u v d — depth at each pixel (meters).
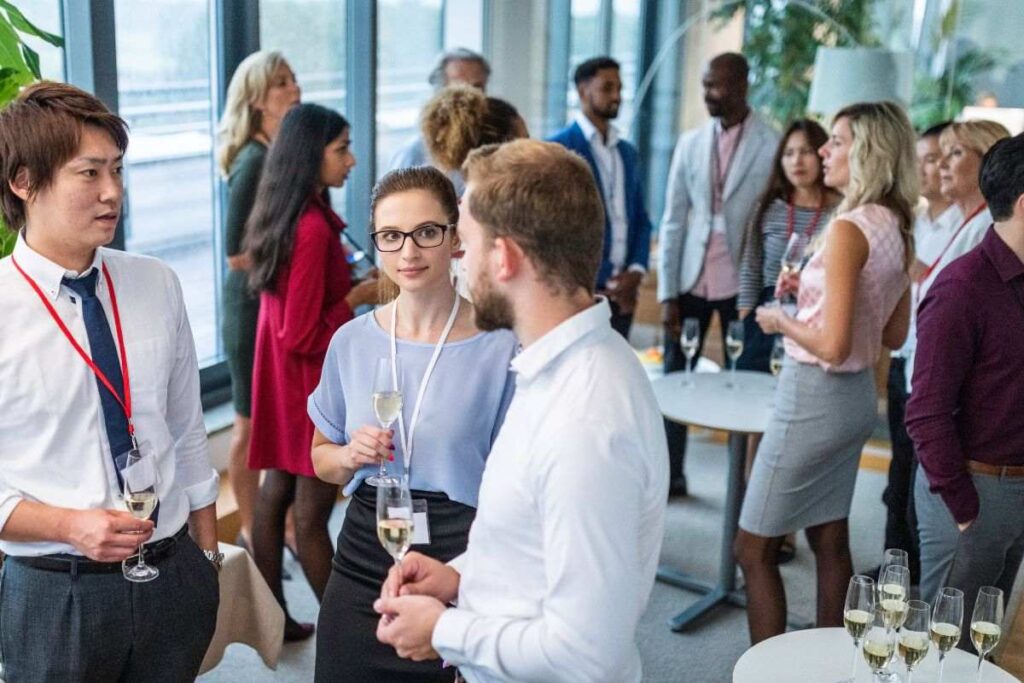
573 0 6.80
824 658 2.21
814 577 4.13
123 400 1.99
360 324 2.26
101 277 2.00
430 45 5.70
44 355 1.91
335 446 2.31
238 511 4.03
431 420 2.13
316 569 3.32
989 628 2.06
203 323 4.54
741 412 3.62
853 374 3.00
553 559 1.39
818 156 4.20
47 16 3.63
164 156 4.18
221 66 4.39
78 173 1.85
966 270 2.46
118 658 2.01
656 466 1.48
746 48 5.68
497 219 1.45
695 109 6.50
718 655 3.57
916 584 3.90
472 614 1.52
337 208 5.24
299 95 3.80
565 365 1.45
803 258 3.46
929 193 4.04
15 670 1.99
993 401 2.49
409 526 1.78
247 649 3.48
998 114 4.94
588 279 1.48
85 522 1.86
